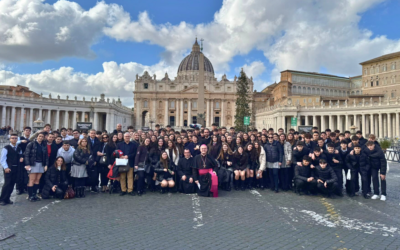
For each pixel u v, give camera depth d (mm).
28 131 11078
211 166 11133
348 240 6598
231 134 13781
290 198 10789
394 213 8828
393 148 25906
